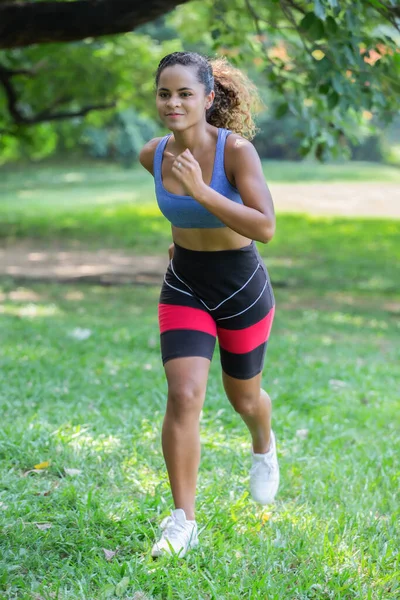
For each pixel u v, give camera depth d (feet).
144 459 20.38
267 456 17.35
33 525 16.16
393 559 15.43
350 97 31.30
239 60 40.34
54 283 58.08
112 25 35.88
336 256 77.30
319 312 48.91
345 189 159.22
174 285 15.76
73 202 127.85
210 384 28.58
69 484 18.33
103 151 192.44
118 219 104.12
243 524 16.96
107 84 80.53
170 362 15.26
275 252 79.10
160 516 16.84
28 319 41.34
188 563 14.97
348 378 31.37
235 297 15.57
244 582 14.39
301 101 38.40
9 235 87.10
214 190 14.55
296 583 14.56
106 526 16.39
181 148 15.10
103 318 43.24
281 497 18.84
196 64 14.64
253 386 16.40
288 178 178.09
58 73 78.54
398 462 21.53
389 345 39.83
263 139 207.62
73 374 29.25
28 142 77.66
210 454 21.21
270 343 37.32
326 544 15.65
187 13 66.13
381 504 18.39
